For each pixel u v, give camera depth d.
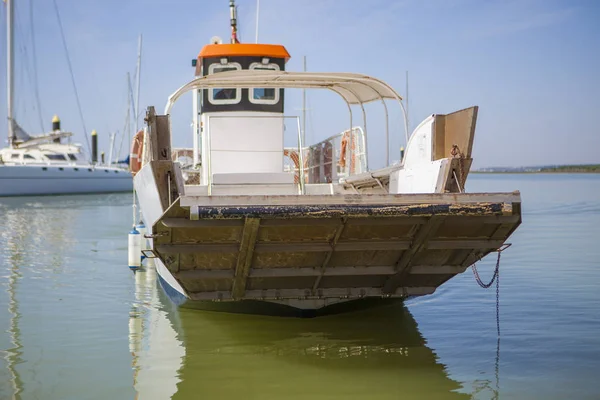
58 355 6.53
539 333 7.37
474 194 6.23
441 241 6.80
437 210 6.13
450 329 7.63
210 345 6.97
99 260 12.95
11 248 14.76
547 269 11.66
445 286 10.24
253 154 11.37
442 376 5.94
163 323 7.91
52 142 51.00
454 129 7.39
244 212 5.85
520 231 18.34
